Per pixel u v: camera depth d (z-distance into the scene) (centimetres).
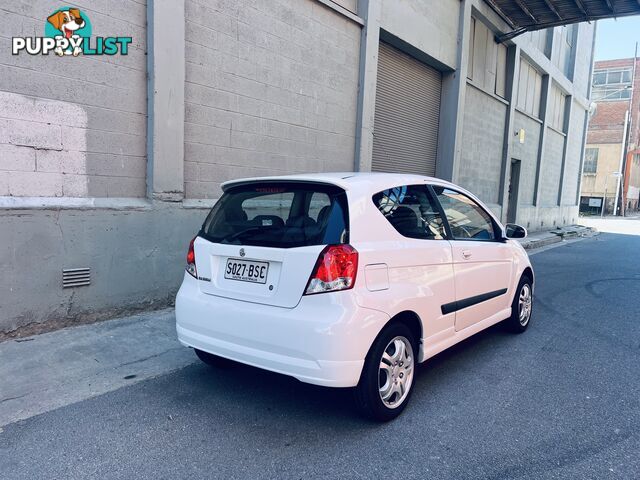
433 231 405
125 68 531
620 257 1282
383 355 336
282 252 324
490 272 475
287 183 360
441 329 395
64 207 485
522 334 561
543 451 309
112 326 515
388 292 335
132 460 292
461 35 1193
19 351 438
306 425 338
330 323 302
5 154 450
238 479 275
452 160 1224
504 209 1595
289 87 734
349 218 328
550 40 1869
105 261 525
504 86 1558
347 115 862
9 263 453
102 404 362
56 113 480
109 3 511
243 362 335
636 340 544
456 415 356
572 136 2369
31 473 277
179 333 375
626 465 294
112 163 530
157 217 566
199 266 370
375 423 342
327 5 779
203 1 600
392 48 1023
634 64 4362
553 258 1259
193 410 357
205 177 628
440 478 279
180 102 575
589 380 426
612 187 4672
